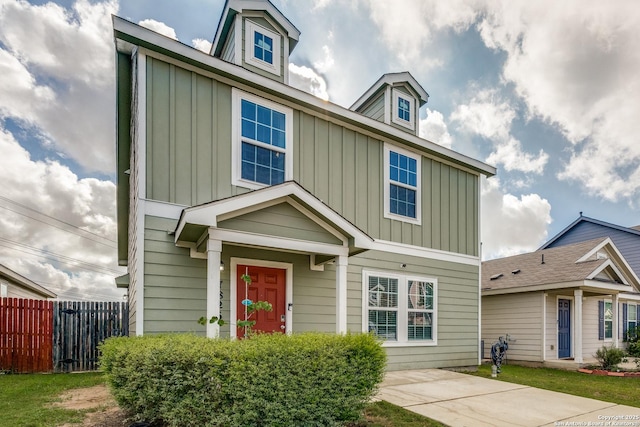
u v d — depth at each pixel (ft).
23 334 24.70
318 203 18.42
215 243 15.83
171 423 11.25
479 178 33.19
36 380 20.84
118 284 32.30
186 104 19.15
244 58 22.75
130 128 26.53
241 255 20.03
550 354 35.86
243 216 16.94
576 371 31.63
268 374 11.20
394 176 27.40
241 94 20.93
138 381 11.89
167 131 18.47
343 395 12.39
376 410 15.17
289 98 22.38
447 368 28.35
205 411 10.79
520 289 37.06
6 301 24.59
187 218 15.11
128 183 31.58
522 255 49.34
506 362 38.01
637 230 55.88
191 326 17.89
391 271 26.21
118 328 26.58
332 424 12.01
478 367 30.63
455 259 30.37
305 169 22.90
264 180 21.15
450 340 28.99
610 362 31.65
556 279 35.19
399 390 19.24
